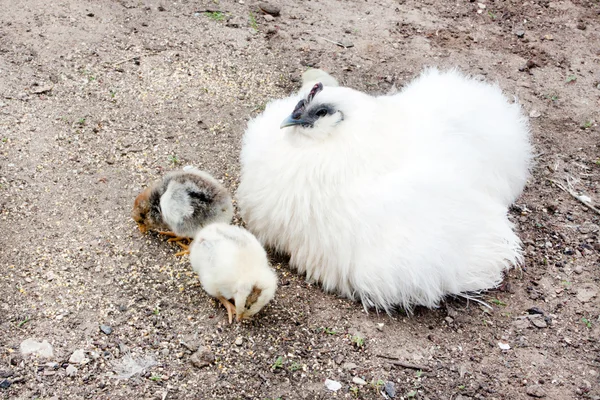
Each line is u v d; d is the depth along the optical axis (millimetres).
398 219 1144
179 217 1198
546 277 1256
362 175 1153
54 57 1491
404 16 1779
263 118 1258
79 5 1626
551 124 1543
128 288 1160
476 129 1251
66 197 1262
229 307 1144
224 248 1117
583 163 1470
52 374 1061
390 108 1199
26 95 1408
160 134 1385
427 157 1188
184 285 1175
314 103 1152
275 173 1169
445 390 1100
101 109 1409
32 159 1305
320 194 1151
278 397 1070
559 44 1746
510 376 1123
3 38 1511
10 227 1209
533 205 1375
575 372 1136
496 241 1221
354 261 1159
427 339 1153
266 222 1199
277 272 1213
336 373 1101
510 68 1664
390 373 1108
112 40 1557
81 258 1187
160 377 1072
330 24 1720
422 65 1637
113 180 1297
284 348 1118
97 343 1095
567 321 1196
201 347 1102
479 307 1204
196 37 1606
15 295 1131
